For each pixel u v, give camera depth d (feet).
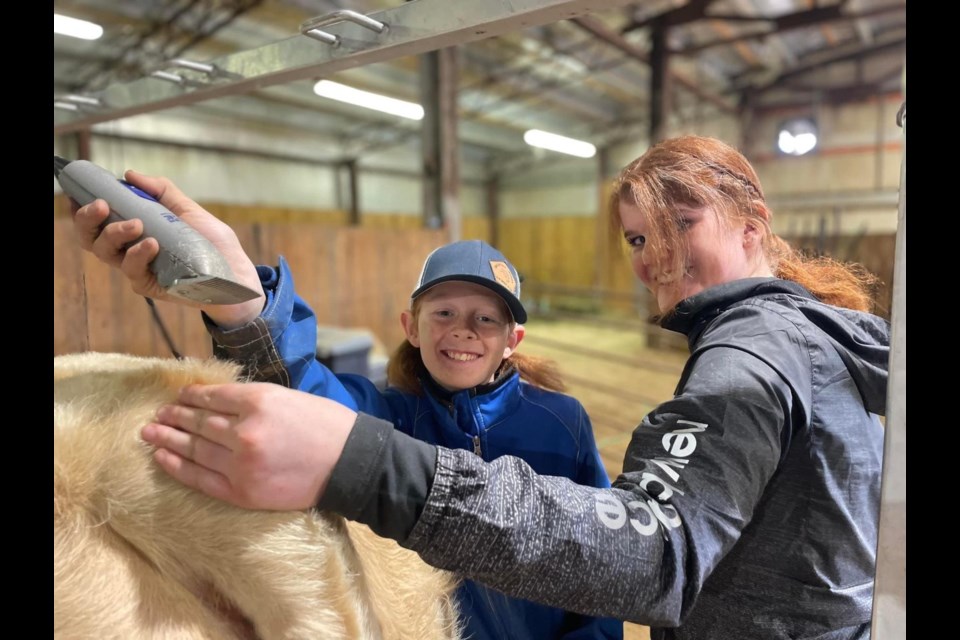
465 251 3.03
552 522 1.53
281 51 2.71
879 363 2.08
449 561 1.53
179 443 1.55
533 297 31.17
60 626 1.40
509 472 1.62
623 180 2.42
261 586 1.56
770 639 2.09
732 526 1.69
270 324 2.15
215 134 27.61
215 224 2.11
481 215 42.63
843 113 29.01
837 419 1.98
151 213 1.69
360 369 10.50
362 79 25.76
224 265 1.66
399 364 3.34
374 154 35.27
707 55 27.68
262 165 29.76
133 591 1.49
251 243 13.96
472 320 2.97
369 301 16.52
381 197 35.91
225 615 1.64
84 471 1.53
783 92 30.27
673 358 18.94
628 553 1.53
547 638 2.97
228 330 2.10
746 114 30.96
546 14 1.93
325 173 32.91
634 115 34.60
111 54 20.49
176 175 26.23
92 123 3.86
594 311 34.63
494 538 1.49
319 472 1.49
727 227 2.27
